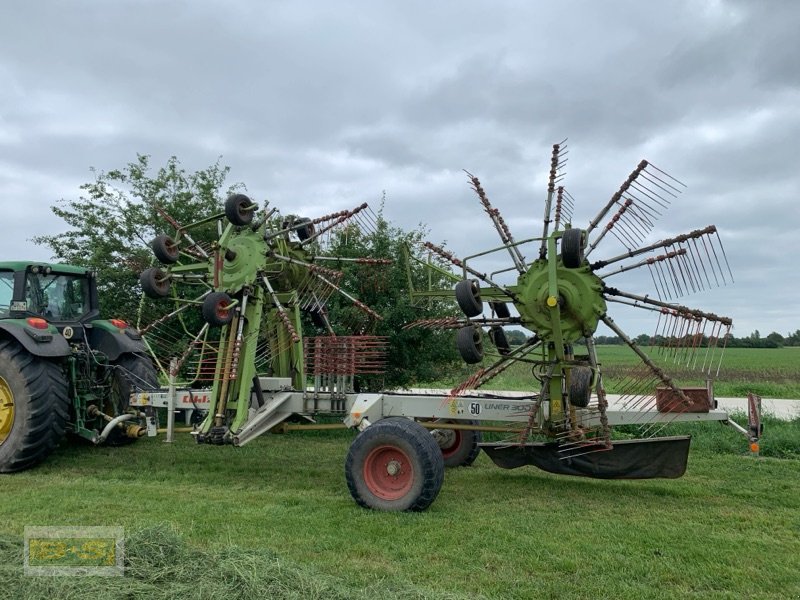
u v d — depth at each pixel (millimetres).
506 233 5895
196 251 7031
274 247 6645
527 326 5605
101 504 5078
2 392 6457
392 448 5082
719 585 3598
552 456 5969
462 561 3895
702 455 7609
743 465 7039
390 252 9492
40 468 6602
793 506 5355
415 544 4191
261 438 8648
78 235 11672
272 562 3518
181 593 3127
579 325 5508
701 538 4410
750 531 4613
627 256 5465
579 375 5102
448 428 5980
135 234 11531
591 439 5770
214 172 12133
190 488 5754
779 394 16344
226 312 6039
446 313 9547
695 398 5723
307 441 8430
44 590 3115
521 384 16203
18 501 5141
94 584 3182
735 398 15211
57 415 6488
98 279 10938
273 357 6965
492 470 6863
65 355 6625
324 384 6238
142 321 10078
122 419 7008
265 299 6711
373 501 5051
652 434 7879
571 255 5105
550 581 3605
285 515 4824
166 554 3572
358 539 4270
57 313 7492
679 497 5641
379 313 9172
